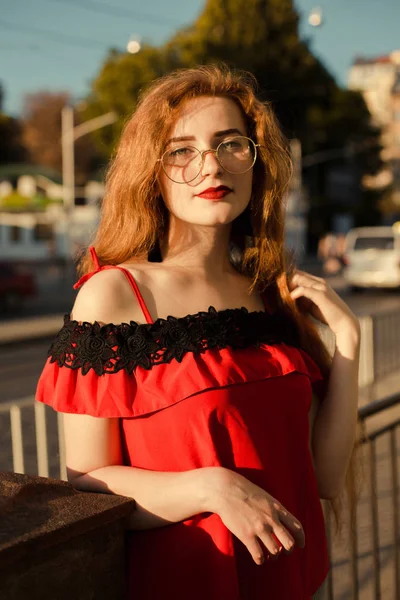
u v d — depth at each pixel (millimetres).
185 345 1333
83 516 1146
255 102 1589
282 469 1397
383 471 4285
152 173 1501
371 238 20094
